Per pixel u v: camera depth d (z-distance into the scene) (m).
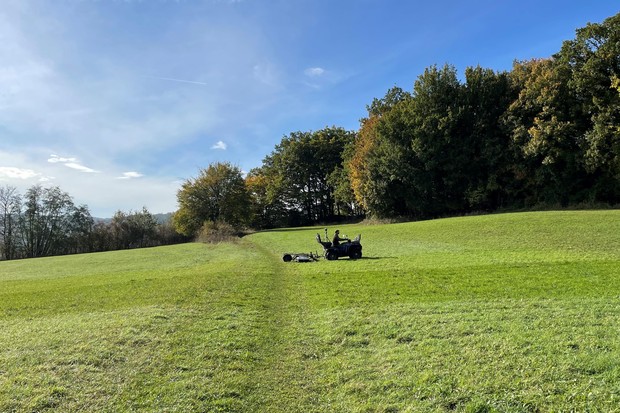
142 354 8.80
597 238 27.08
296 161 94.62
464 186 58.78
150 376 7.66
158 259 36.12
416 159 60.00
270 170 101.69
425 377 7.05
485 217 44.75
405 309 11.80
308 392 7.04
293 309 12.99
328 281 17.62
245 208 73.94
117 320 11.63
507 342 8.35
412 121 59.06
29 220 76.31
